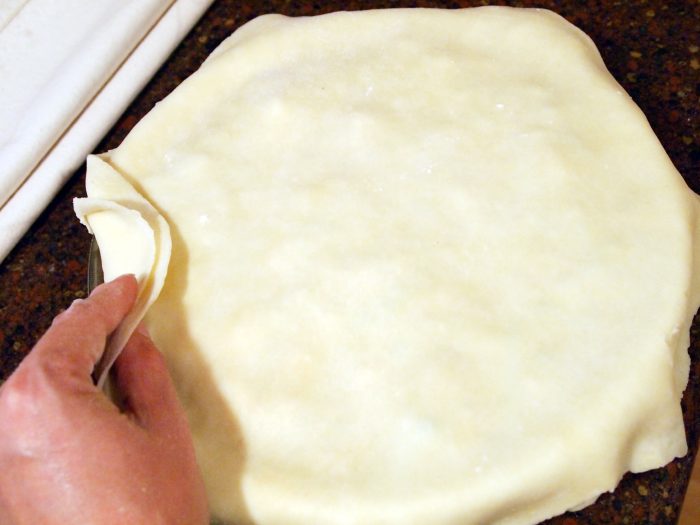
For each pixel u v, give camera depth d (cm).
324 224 42
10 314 52
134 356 38
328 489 37
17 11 58
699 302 41
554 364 38
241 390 39
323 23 49
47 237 53
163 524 34
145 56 56
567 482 37
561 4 56
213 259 43
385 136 45
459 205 42
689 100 52
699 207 43
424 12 49
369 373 39
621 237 40
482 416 37
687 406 43
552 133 43
